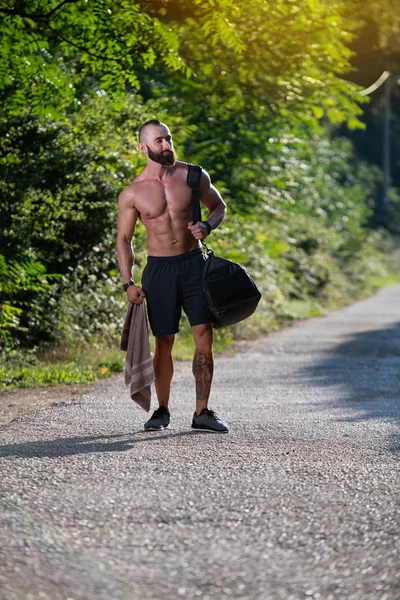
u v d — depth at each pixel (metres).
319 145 45.06
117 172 17.81
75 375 14.52
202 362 9.69
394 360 18.09
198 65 22.42
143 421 10.38
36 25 13.58
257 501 6.68
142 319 9.57
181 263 9.58
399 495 6.89
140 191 9.55
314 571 5.22
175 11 16.53
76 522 6.11
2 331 15.06
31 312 16.58
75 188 16.52
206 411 9.72
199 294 9.59
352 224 56.91
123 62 14.26
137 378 9.55
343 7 22.97
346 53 23.98
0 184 15.59
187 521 6.16
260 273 29.95
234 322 9.63
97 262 18.09
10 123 15.80
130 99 17.61
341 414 11.05
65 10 13.24
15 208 15.78
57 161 16.39
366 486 7.17
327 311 38.44
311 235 43.84
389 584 5.04
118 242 9.67
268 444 8.95
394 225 89.56
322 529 6.01
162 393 9.84
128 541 5.71
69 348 16.97
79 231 17.92
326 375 15.51
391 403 12.09
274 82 23.92
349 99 25.20
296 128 28.33
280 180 28.00
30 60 13.65
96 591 4.88
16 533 5.84
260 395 12.94
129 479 7.30
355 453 8.51
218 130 25.83
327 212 54.59
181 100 24.66
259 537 5.82
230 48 21.78
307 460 8.15
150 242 9.66
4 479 7.25
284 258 39.59
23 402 12.16
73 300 17.55
